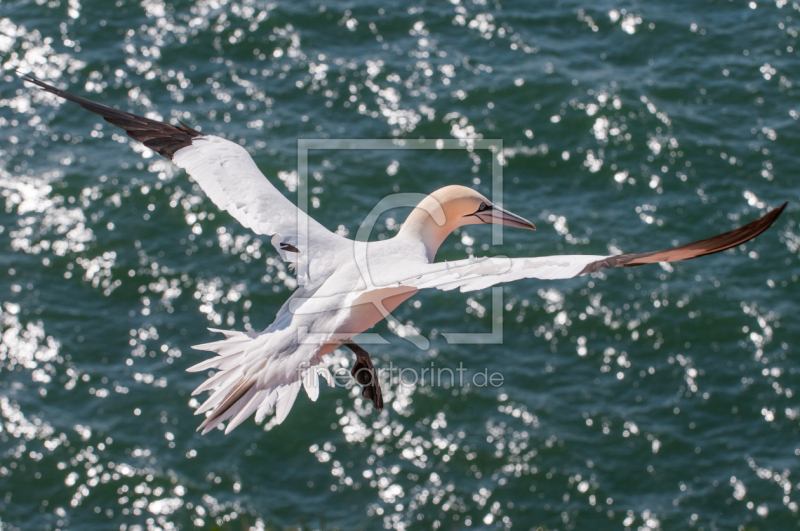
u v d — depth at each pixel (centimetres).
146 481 2000
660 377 2209
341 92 2869
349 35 3050
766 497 1959
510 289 2392
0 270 2405
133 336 2289
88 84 2897
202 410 762
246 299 2361
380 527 1933
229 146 888
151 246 2472
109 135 2759
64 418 2112
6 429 2084
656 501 1964
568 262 659
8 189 2586
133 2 3133
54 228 2505
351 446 2077
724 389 2178
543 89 2848
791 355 2230
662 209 2562
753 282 2388
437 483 2003
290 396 764
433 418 2112
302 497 1989
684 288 2372
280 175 2617
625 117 2766
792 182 2614
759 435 2088
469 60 2959
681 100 2833
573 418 2117
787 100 2836
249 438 2089
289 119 2789
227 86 2894
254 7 3095
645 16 3097
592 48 3022
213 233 2509
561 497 1972
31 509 1966
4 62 2950
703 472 2012
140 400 2153
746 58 2972
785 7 3139
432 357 2234
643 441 2070
